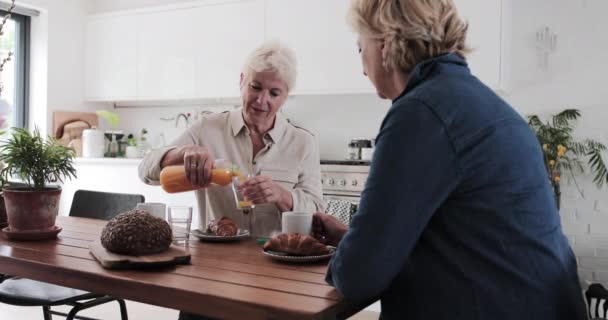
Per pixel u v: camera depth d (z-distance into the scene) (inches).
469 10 134.5
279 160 81.5
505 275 39.9
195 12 173.2
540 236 40.8
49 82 186.7
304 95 168.2
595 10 136.9
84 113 197.0
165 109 196.2
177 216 63.7
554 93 141.0
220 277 48.8
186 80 175.6
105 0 200.2
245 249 62.5
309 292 44.2
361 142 154.7
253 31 163.0
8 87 185.6
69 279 51.1
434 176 38.8
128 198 92.4
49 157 66.4
